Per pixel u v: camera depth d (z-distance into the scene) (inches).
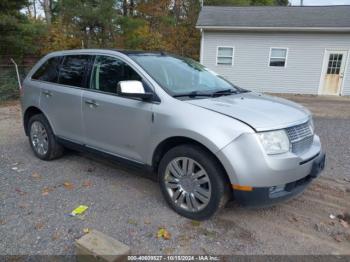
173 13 954.7
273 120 106.5
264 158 99.7
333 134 264.4
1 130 257.9
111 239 92.8
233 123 103.1
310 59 589.6
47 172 161.5
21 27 470.6
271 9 676.1
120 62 137.6
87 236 93.9
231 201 124.0
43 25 568.7
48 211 121.0
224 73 626.5
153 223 114.0
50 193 136.9
